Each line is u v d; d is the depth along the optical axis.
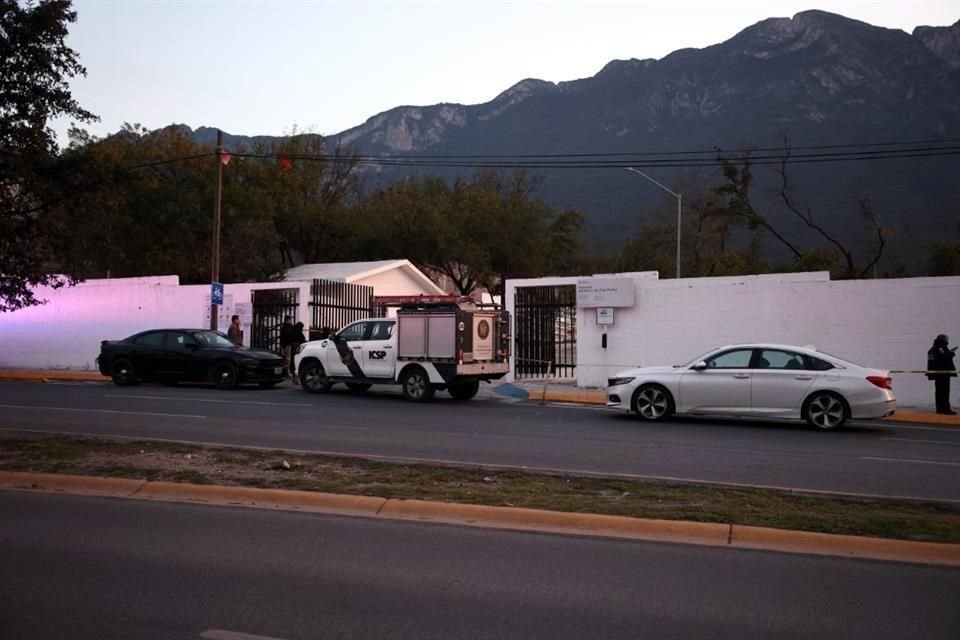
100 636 5.25
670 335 23.28
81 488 9.63
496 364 20.95
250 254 39.19
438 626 5.48
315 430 14.51
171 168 41.16
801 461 12.03
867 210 53.41
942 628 5.55
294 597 6.03
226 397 20.34
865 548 7.36
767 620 5.67
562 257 54.72
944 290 20.58
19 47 11.20
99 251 31.94
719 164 55.16
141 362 23.62
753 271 55.03
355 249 48.97
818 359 16.02
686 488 9.47
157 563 6.82
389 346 20.61
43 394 20.67
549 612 5.78
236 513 8.57
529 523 8.19
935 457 12.58
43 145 11.58
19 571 6.59
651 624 5.57
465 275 49.91
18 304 12.34
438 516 8.43
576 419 17.00
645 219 66.38
